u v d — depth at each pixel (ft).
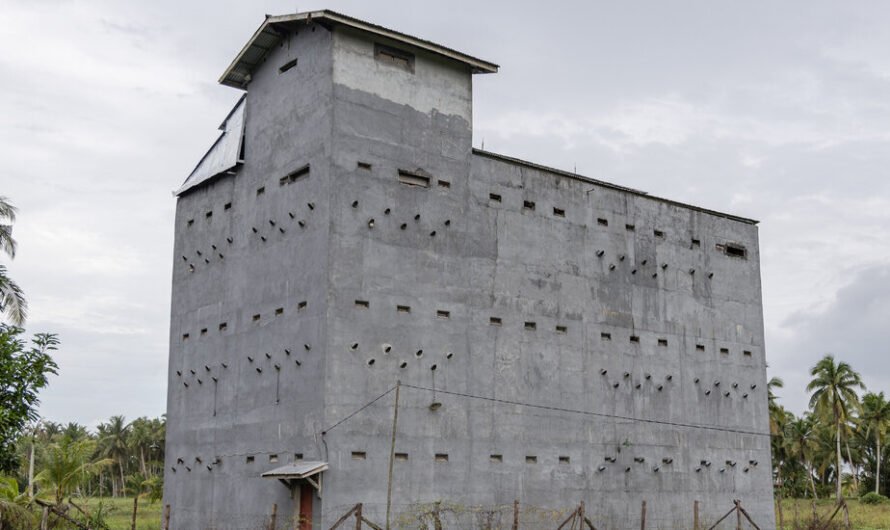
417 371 102.22
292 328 101.65
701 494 128.67
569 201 122.21
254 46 113.19
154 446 413.80
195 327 119.96
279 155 109.29
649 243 130.82
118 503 278.46
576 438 115.75
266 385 104.42
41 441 267.80
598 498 116.37
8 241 134.72
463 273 108.78
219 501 109.19
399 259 103.35
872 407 304.50
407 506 98.02
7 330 94.94
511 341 111.65
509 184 115.85
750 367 140.67
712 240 140.15
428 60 111.04
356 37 105.29
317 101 104.22
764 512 136.56
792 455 333.21
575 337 118.62
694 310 134.72
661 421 126.31
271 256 107.76
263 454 102.89
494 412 108.06
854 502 270.26
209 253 119.85
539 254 117.08
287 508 97.86
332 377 95.45
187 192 127.13
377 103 105.19
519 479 108.58
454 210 109.50
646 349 126.82
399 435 99.30
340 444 94.68
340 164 100.73
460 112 112.88
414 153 107.14
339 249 98.84
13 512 92.12
